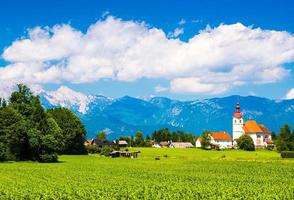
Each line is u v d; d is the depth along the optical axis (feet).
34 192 165.58
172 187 181.68
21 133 396.78
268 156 518.78
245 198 149.79
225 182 211.82
